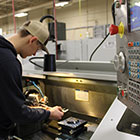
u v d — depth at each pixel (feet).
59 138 4.44
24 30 3.55
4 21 29.91
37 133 5.28
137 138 2.07
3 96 2.97
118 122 2.45
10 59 2.98
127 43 2.29
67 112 5.38
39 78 5.86
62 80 5.04
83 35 22.89
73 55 10.78
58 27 13.32
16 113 3.14
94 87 4.62
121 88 2.58
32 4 20.45
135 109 2.14
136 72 2.06
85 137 4.24
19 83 3.21
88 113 4.98
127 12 2.22
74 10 23.36
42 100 5.54
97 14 21.38
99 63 4.25
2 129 3.58
